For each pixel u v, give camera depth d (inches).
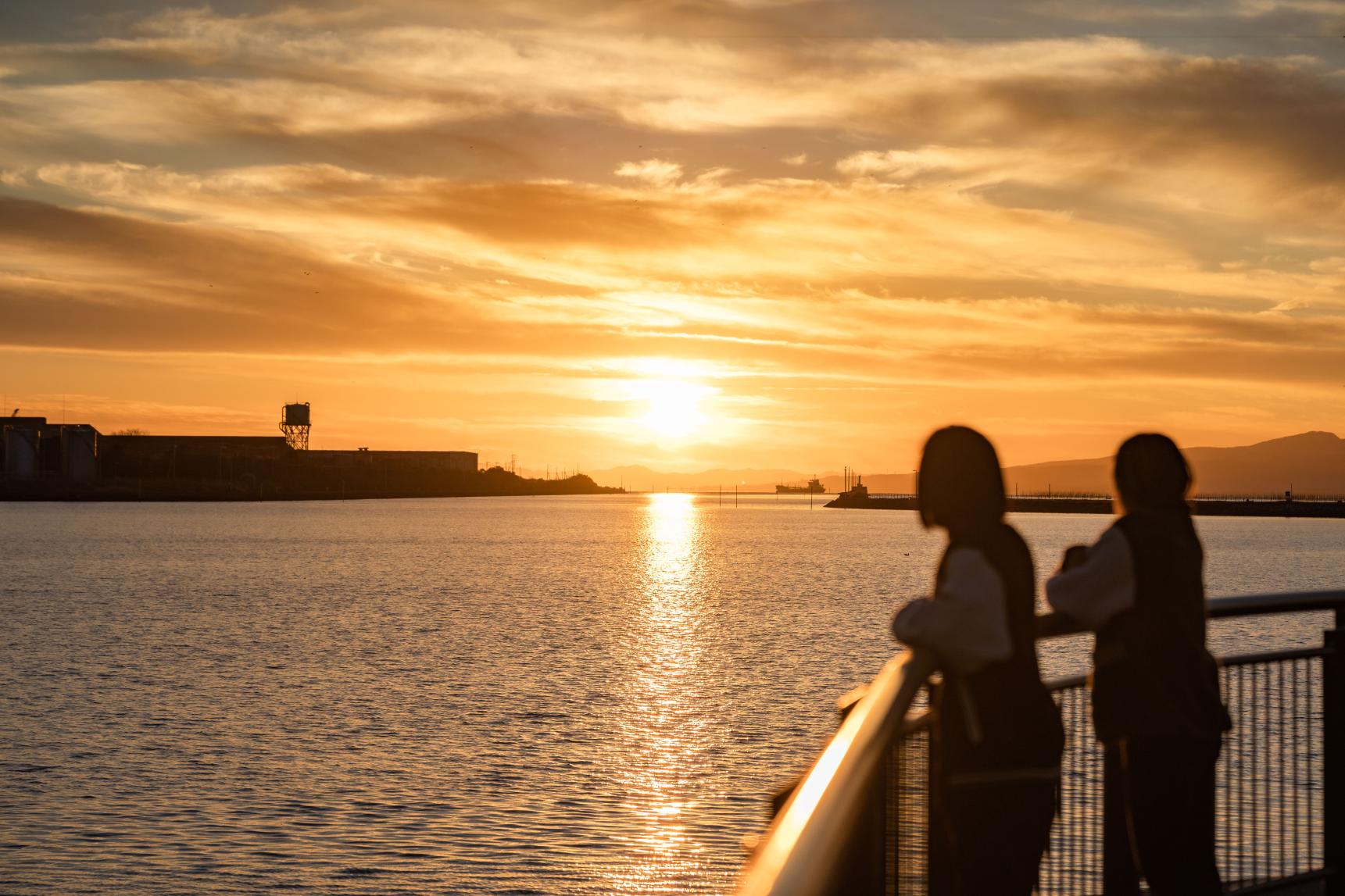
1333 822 240.1
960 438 151.8
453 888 906.7
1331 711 241.4
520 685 1740.9
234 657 2033.7
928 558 5032.0
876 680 128.2
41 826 1053.2
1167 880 177.9
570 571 4210.1
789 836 66.3
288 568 4320.9
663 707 1562.5
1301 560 4825.3
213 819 1077.1
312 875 936.3
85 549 5423.2
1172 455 181.2
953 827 150.7
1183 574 176.9
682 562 4724.4
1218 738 178.5
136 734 1405.0
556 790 1163.9
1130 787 180.4
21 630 2437.3
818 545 6254.9
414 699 1630.2
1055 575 182.5
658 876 935.0
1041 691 151.3
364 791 1159.0
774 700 1614.2
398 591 3361.2
